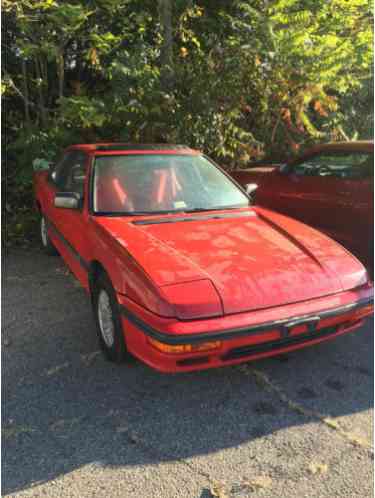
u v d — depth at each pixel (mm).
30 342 3648
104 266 3160
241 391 3021
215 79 7469
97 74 8422
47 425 2660
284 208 5914
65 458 2400
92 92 8492
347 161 5203
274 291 2863
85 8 6988
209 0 8625
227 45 7879
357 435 2594
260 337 2730
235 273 2908
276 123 8789
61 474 2293
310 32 8375
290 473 2311
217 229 3561
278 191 5957
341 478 2277
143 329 2693
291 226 3744
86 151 4434
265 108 8375
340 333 3127
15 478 2264
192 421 2711
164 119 7035
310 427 2664
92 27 7426
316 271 3086
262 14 8219
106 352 3363
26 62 7711
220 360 2723
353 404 2887
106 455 2426
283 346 2891
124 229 3412
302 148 9273
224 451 2463
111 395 2953
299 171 5777
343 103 10344
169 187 4059
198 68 7484
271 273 2967
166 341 2568
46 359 3389
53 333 3801
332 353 3541
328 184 5309
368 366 3346
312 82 8312
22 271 5297
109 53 7688
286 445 2512
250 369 3293
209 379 3154
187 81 7352
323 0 8844
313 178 5531
